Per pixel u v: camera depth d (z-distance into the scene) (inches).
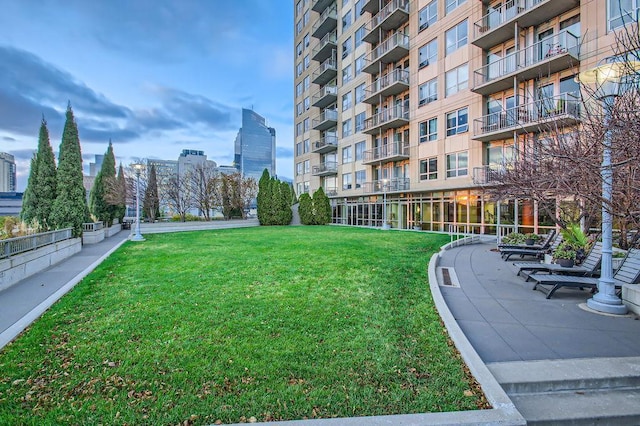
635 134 148.0
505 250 449.7
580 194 196.9
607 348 167.6
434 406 123.0
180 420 115.6
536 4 625.3
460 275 340.5
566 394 136.2
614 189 216.2
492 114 720.3
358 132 1242.0
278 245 569.0
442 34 880.3
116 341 176.6
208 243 612.7
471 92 799.1
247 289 275.6
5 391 132.4
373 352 164.4
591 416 122.6
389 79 1062.4
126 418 116.5
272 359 156.7
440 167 885.8
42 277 342.0
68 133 552.4
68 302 241.9
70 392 131.9
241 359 156.3
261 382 138.0
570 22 624.4
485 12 780.6
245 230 983.6
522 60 688.4
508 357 158.9
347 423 110.9
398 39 1021.2
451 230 838.5
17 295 275.4
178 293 264.4
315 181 1563.7
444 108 874.1
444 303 231.0
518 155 490.0
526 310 228.7
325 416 117.8
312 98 1566.2
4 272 297.4
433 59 914.1
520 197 431.5
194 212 1563.7
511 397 134.3
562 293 272.1
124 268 368.5
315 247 537.0
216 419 116.0
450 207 873.5
